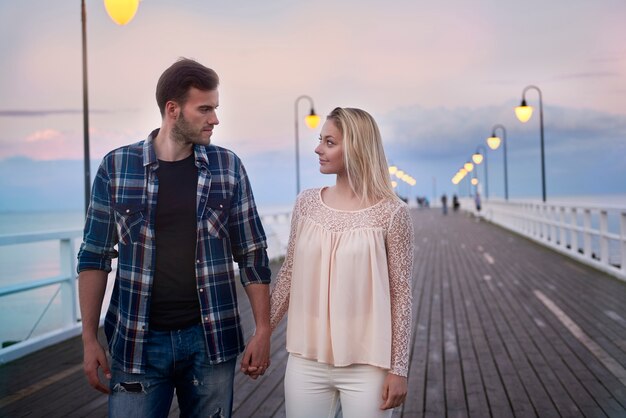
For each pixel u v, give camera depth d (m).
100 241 2.24
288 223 16.25
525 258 14.73
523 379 4.90
